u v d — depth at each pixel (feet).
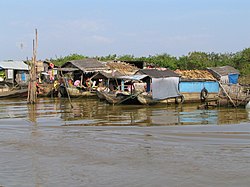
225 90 113.60
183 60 230.48
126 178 41.37
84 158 50.26
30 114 98.53
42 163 48.03
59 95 152.56
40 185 39.68
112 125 77.97
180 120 84.84
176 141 60.08
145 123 80.53
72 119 88.12
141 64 191.93
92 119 87.86
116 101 120.16
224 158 48.83
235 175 41.63
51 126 77.30
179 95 123.65
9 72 183.21
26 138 64.23
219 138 61.87
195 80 128.36
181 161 47.78
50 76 178.40
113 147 56.70
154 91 120.16
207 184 38.86
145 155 51.31
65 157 50.96
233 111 102.58
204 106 114.62
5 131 71.51
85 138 63.72
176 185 38.75
